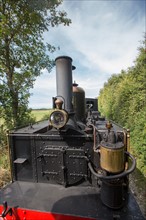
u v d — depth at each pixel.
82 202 1.99
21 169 2.61
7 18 6.52
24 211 1.89
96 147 2.13
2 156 4.96
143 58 5.93
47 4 6.96
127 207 1.88
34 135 2.49
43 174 2.49
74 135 2.33
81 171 2.35
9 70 7.16
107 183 1.81
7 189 2.34
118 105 7.72
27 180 2.59
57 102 2.17
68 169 2.38
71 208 1.87
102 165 1.81
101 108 16.05
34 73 8.09
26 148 2.57
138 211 1.81
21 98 7.64
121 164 1.72
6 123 7.02
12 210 1.92
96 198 2.08
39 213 1.84
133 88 6.05
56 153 2.40
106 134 1.90
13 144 2.61
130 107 6.09
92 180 2.34
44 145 2.48
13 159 2.62
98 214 1.76
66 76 2.60
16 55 7.53
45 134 2.46
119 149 1.69
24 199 2.07
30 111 7.96
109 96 11.41
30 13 6.86
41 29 7.76
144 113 4.85
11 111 7.21
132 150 5.53
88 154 2.33
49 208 1.88
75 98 3.44
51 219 1.81
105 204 1.89
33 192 2.25
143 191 3.51
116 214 1.75
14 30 6.83
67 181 2.39
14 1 6.40
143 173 4.28
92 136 2.29
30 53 7.84
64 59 2.59
